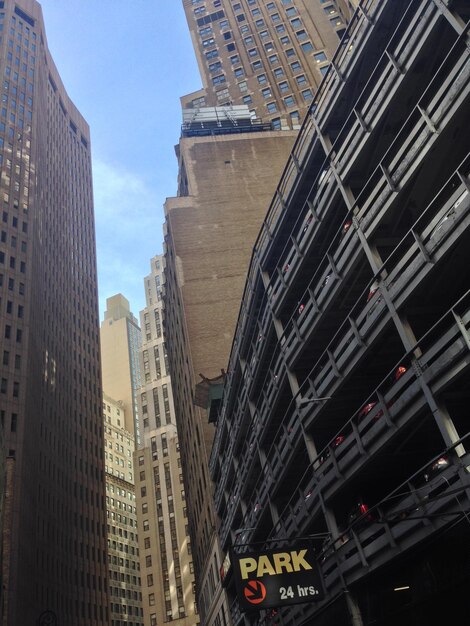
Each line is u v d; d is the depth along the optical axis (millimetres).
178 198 67500
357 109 21094
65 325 109062
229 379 37781
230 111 79250
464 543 13430
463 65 14086
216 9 99125
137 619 129125
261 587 17781
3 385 74562
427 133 15164
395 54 16875
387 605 17156
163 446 140625
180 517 130000
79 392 108562
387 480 21031
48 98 123750
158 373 154750
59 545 83500
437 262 14648
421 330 18531
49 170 116062
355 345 18297
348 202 19625
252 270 30281
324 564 20234
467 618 13453
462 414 16844
